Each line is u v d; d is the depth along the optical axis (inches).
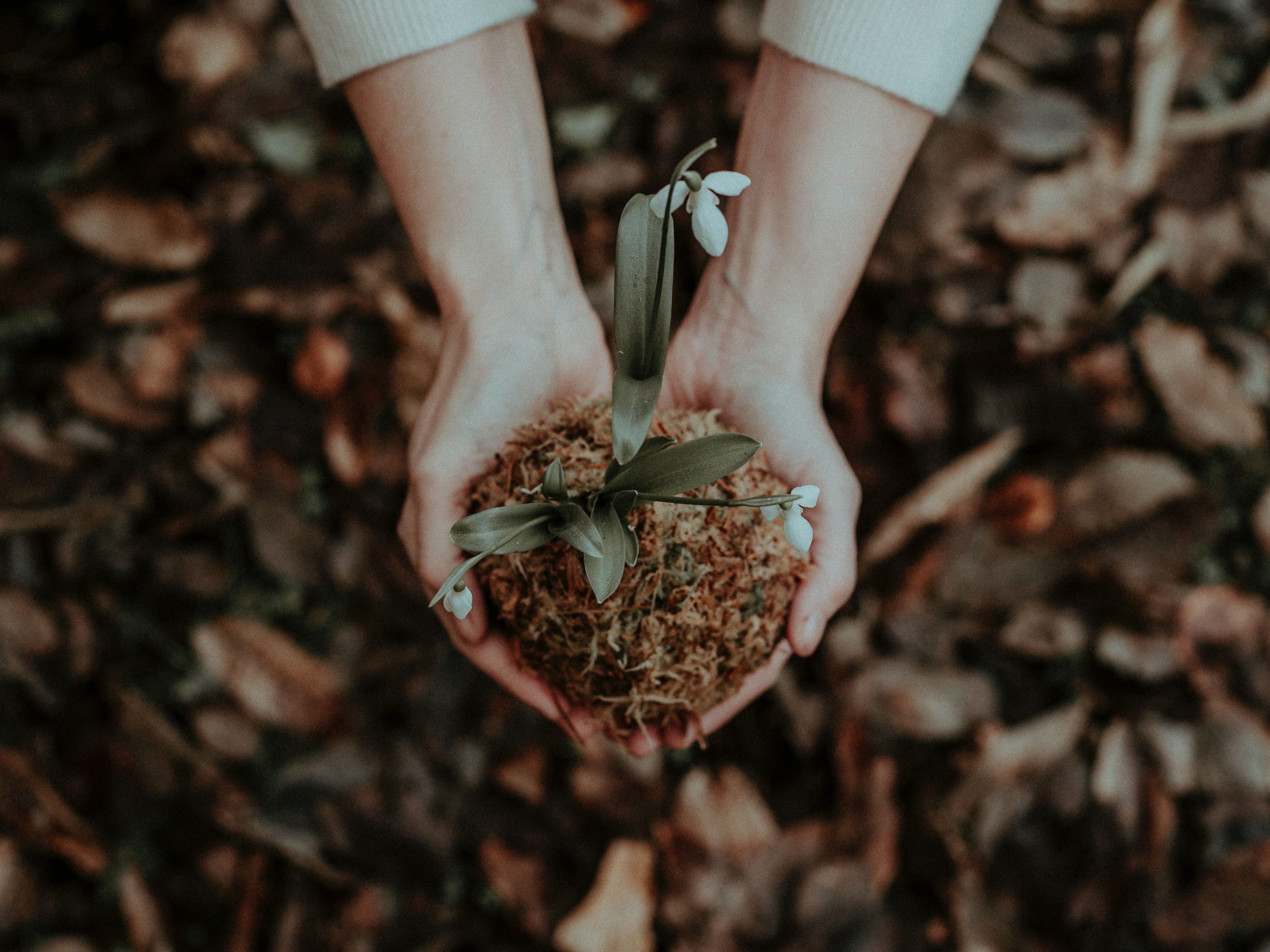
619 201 32.6
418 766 29.8
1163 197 32.0
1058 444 31.4
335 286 32.3
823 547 23.4
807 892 28.5
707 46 33.3
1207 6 32.9
